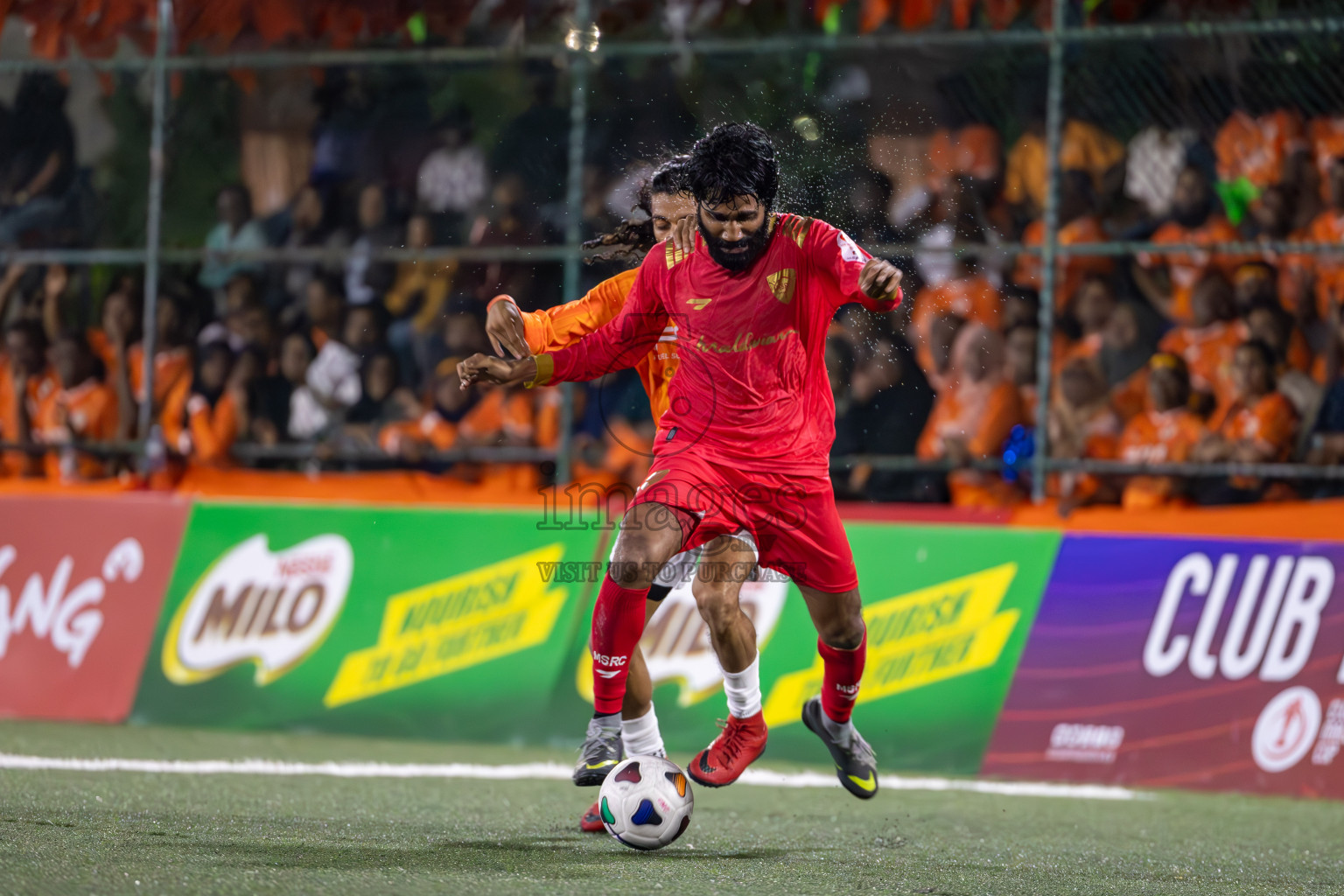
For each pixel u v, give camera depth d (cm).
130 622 2047
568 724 1888
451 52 2066
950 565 1850
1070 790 1662
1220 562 1755
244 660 2006
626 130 2230
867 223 2144
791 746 1830
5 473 2328
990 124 2123
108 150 2400
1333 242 1916
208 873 864
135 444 2159
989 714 1783
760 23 2206
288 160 2347
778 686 1847
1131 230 2091
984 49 2091
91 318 2316
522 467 2191
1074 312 2084
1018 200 2123
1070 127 2100
